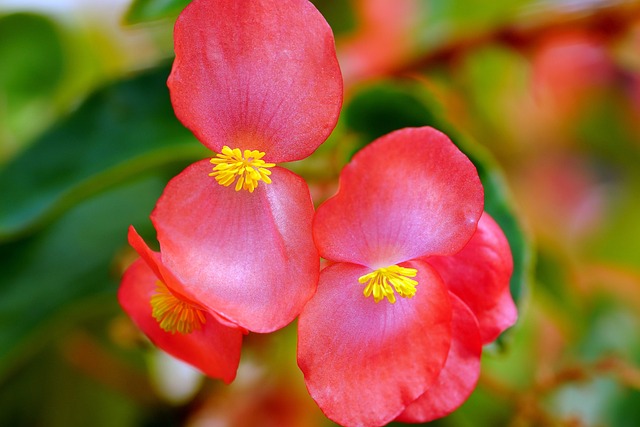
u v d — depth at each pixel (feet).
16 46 1.03
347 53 1.01
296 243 0.77
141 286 0.81
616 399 1.03
